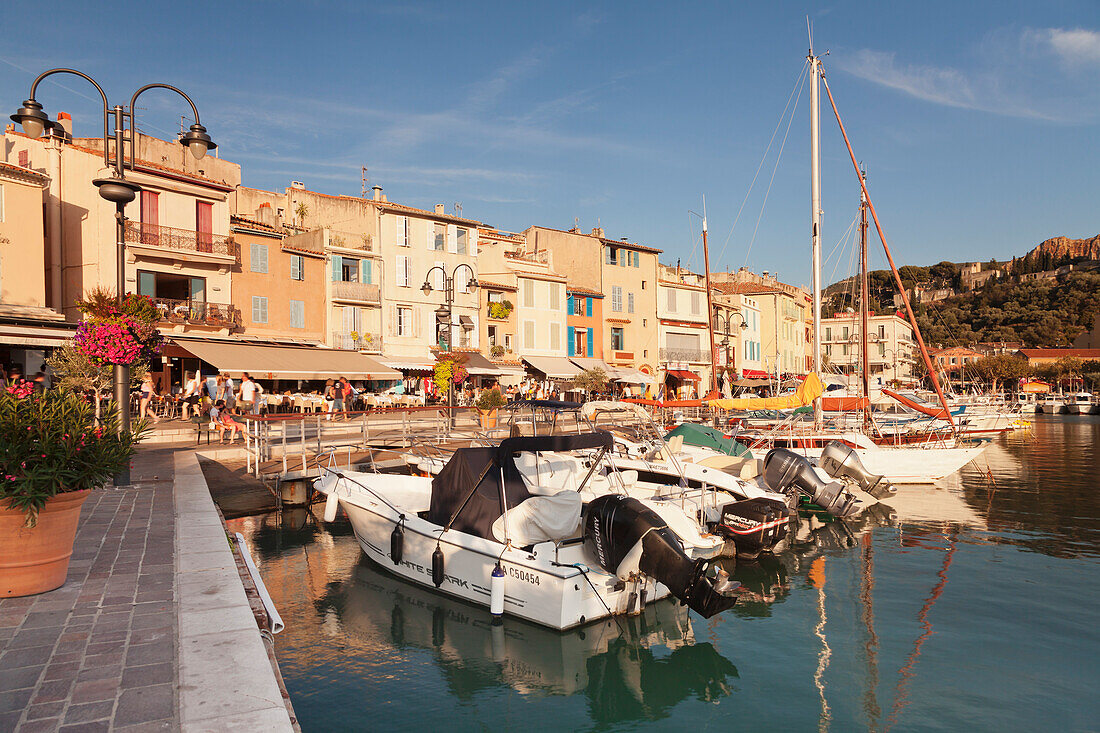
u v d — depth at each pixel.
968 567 13.80
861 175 27.42
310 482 17.59
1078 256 188.62
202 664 4.65
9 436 5.68
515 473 11.06
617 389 50.19
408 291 41.66
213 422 22.06
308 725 7.29
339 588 11.72
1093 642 9.81
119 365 11.47
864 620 10.83
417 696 8.07
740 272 83.12
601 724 7.55
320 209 41.09
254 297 34.97
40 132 11.18
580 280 53.59
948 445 25.11
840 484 16.69
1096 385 91.00
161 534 8.67
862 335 32.88
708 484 15.88
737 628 10.52
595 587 10.00
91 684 4.34
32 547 6.07
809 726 7.56
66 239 30.27
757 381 53.25
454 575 11.02
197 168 37.94
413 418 29.58
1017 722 7.57
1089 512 19.31
